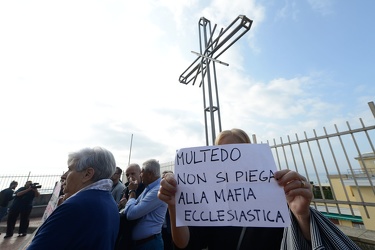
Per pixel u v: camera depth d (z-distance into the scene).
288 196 0.89
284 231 0.97
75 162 1.69
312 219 0.87
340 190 5.93
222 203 1.00
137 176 2.99
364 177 3.57
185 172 1.12
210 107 4.32
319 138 2.96
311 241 0.83
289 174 0.92
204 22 5.30
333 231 0.87
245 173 1.02
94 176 1.67
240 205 0.97
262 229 1.08
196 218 1.02
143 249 2.10
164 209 2.37
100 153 1.75
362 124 2.56
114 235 1.54
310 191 0.89
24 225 6.34
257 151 1.04
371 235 2.33
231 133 1.41
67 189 1.65
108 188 1.68
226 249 1.12
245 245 1.07
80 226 1.24
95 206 1.38
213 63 4.65
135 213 2.08
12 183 6.89
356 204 2.57
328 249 0.82
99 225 1.32
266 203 0.94
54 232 1.18
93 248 1.25
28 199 6.47
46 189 10.20
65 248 1.17
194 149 1.15
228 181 1.03
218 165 1.07
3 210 6.43
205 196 1.04
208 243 1.25
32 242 1.17
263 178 0.98
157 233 2.22
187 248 1.14
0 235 6.48
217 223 0.98
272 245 1.03
